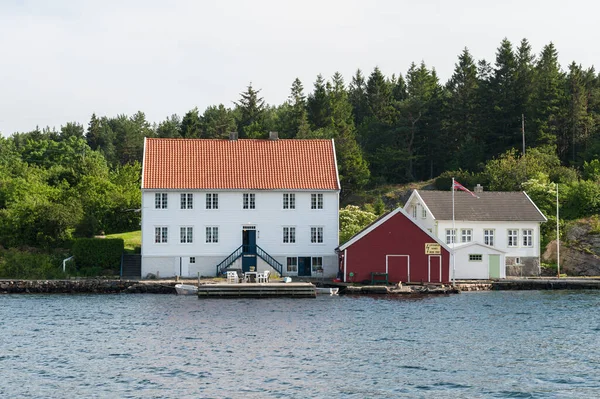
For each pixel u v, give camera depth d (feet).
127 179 389.39
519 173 352.90
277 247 260.01
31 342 151.53
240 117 605.73
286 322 176.04
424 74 561.84
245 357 138.82
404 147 460.55
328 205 262.47
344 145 415.64
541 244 294.66
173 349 145.48
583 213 316.60
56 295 227.20
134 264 262.88
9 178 351.05
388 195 399.65
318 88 487.61
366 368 130.62
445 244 248.73
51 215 273.13
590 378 124.47
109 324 172.86
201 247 256.52
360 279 245.45
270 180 262.26
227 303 209.56
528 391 116.88
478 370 129.49
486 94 427.74
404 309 197.77
